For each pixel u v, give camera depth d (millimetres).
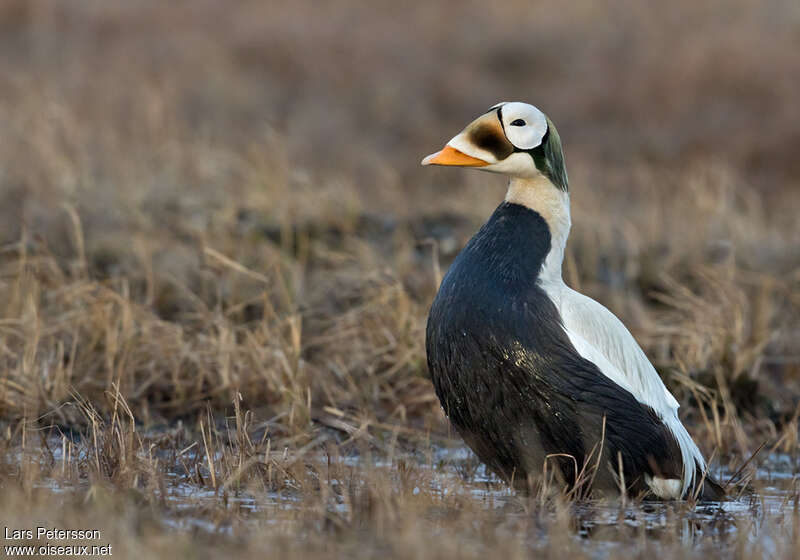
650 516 8352
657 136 27891
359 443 10156
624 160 26359
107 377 11164
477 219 16750
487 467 9422
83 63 27797
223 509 7883
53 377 10891
